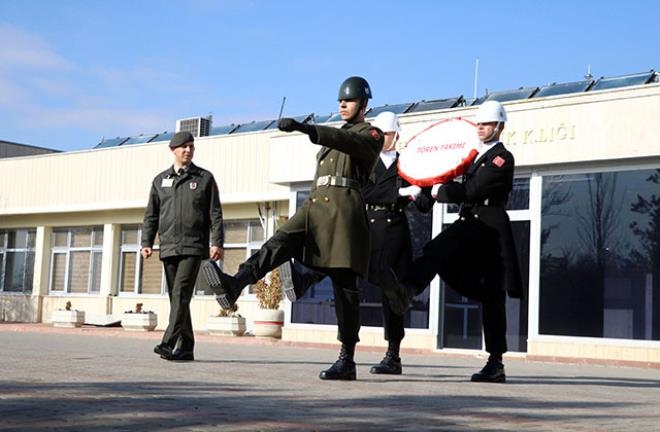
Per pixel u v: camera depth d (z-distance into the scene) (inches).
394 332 292.5
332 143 227.9
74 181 953.5
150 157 892.6
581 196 533.3
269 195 799.1
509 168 266.8
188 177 328.2
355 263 234.8
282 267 246.8
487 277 268.1
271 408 172.7
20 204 997.2
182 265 326.0
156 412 158.4
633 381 325.1
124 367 277.4
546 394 234.8
